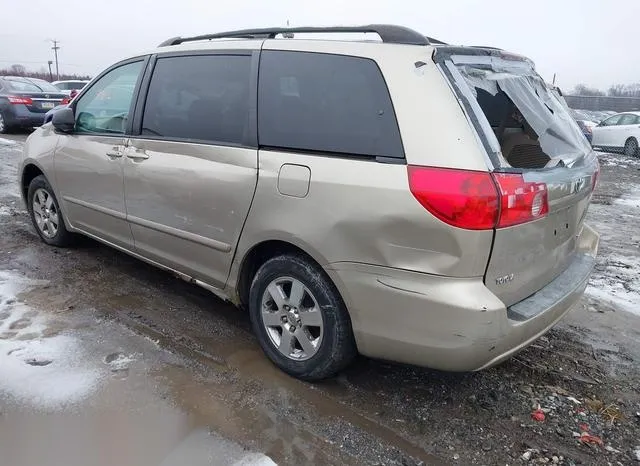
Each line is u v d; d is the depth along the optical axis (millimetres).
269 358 3180
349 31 2852
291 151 2844
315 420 2713
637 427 2795
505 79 2797
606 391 3105
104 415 2670
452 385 3070
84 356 3182
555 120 3109
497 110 2748
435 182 2328
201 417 2689
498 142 2473
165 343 3391
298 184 2754
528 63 3215
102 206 4133
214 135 3244
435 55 2504
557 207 2676
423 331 2465
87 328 3527
